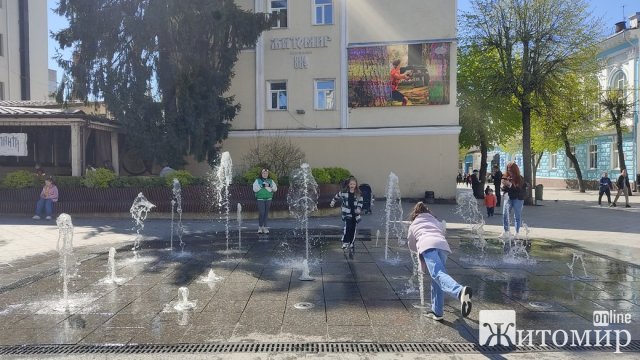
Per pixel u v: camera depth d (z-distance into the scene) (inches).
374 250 400.5
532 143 1339.8
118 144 886.4
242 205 633.0
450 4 893.8
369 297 254.4
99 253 390.9
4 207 651.5
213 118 789.2
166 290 270.5
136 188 645.3
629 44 1312.7
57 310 234.4
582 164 1566.2
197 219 631.2
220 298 253.3
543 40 855.7
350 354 180.2
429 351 183.0
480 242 450.3
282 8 956.0
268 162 836.6
